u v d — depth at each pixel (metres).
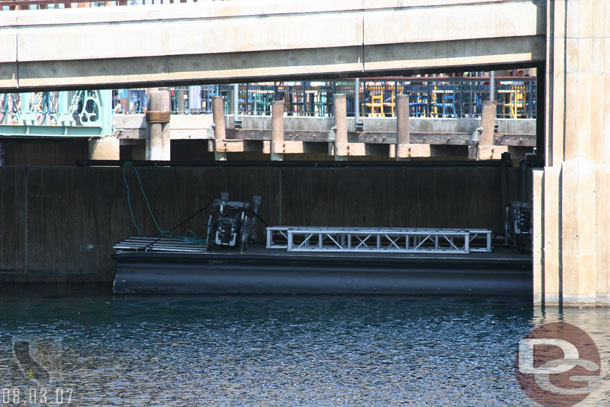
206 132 82.69
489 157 70.12
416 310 40.88
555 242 39.53
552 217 39.47
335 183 51.91
